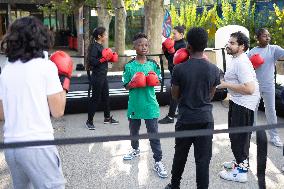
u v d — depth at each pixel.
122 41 10.29
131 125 3.72
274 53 4.27
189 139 2.83
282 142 4.55
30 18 1.96
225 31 7.45
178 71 2.73
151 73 3.52
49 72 1.96
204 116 2.72
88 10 11.88
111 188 3.40
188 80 2.69
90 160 4.07
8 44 1.92
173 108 5.48
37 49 1.95
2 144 1.57
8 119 1.95
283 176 3.65
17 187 2.06
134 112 3.60
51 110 2.00
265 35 4.24
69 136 4.92
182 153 2.89
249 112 3.33
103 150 4.38
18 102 1.92
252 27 11.37
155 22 8.80
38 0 16.64
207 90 2.73
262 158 2.16
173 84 2.78
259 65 4.17
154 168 3.75
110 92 6.10
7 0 17.53
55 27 21.00
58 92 1.98
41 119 1.93
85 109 6.04
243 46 3.19
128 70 3.61
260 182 2.19
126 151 4.36
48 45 2.02
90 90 5.50
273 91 4.37
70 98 5.84
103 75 5.08
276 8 10.74
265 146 2.15
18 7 19.58
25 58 1.92
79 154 4.24
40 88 1.93
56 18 20.86
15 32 1.91
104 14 11.38
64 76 2.26
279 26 10.66
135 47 3.64
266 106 4.45
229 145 4.53
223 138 4.80
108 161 4.04
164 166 3.87
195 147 2.81
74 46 18.66
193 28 2.71
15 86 1.92
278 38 10.60
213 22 14.73
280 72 8.27
